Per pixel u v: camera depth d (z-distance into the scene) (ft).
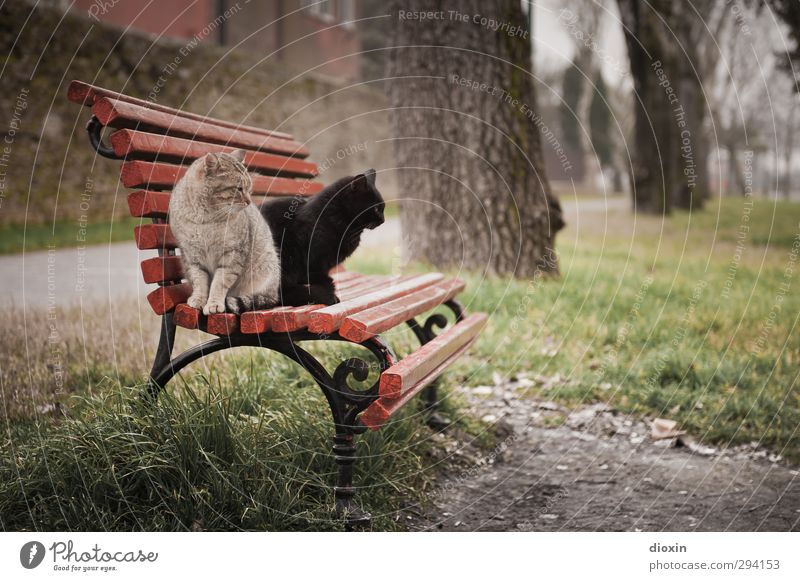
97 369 12.39
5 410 10.53
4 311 15.92
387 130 62.69
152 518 8.02
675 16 50.55
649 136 48.65
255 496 8.13
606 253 28.78
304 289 9.66
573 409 12.87
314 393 10.77
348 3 71.20
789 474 10.36
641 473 10.50
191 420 8.38
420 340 11.60
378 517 8.57
